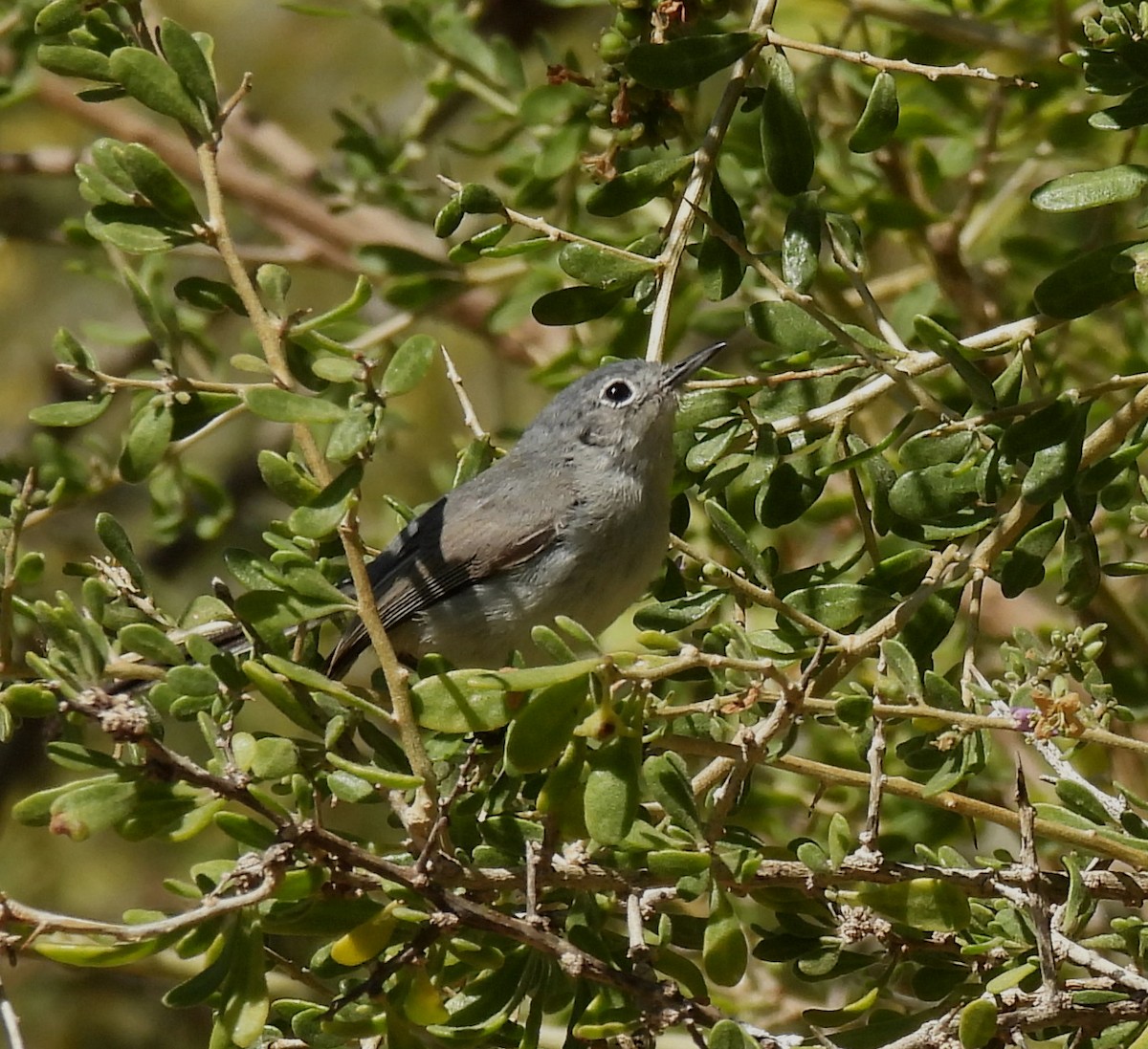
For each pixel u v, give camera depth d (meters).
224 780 6.18
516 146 12.21
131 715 5.96
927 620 8.00
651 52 8.14
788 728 8.02
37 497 8.13
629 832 6.60
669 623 8.25
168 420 7.77
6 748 15.10
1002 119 11.43
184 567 15.59
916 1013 6.91
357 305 7.41
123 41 8.26
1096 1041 6.71
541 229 8.19
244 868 6.14
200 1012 15.10
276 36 16.72
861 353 8.12
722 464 8.59
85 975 14.94
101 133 14.07
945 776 7.01
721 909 6.48
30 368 16.22
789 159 8.26
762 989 10.26
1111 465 7.90
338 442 6.71
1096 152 11.53
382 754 7.37
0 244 14.25
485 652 10.05
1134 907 7.17
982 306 11.20
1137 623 10.12
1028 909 6.59
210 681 6.96
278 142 14.27
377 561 10.19
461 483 9.20
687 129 10.49
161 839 6.31
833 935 7.37
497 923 6.41
